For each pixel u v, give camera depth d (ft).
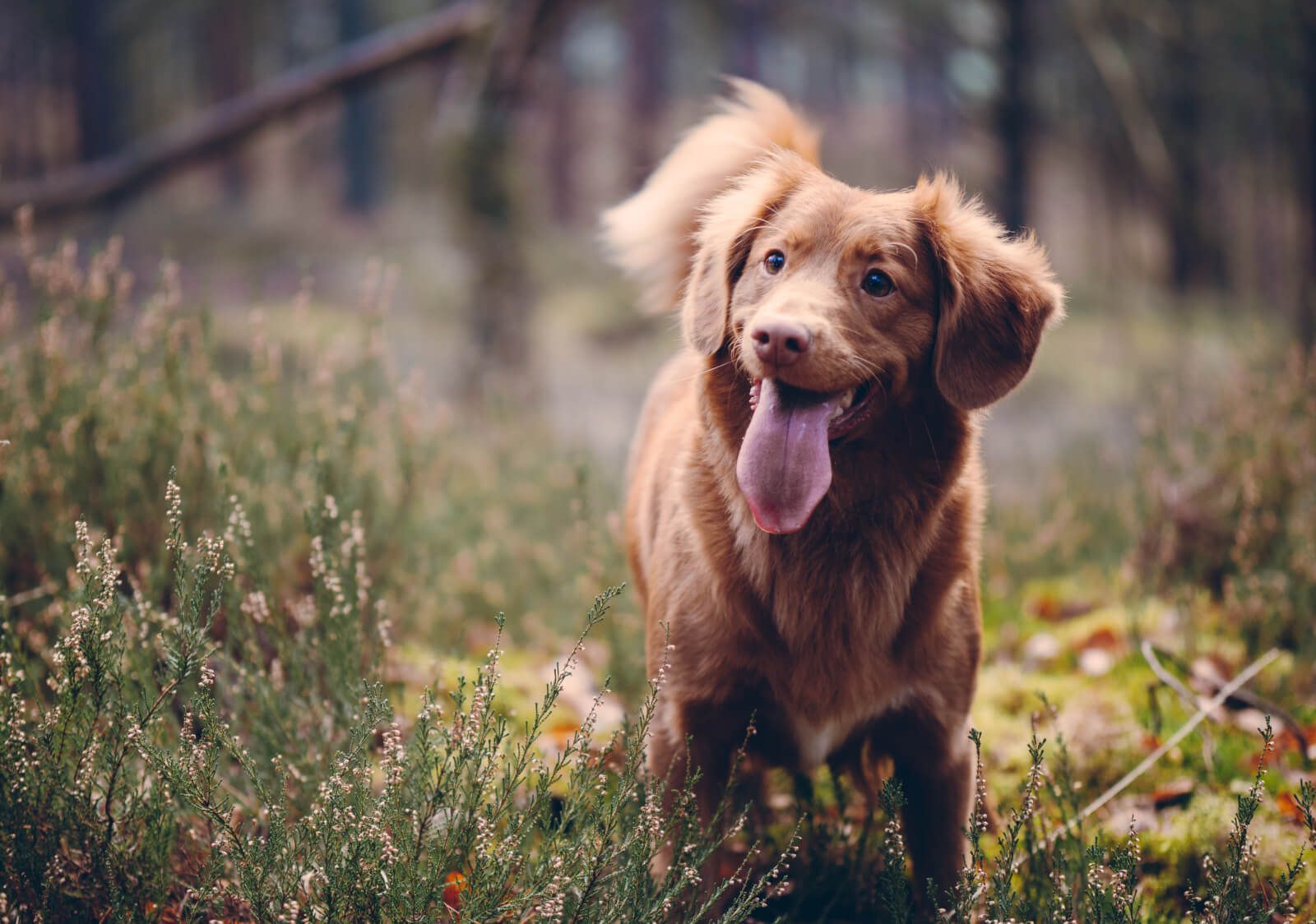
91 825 7.06
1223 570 13.96
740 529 8.51
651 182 12.30
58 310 11.50
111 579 7.25
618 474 20.21
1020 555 17.51
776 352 7.63
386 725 9.29
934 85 86.33
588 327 63.26
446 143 32.86
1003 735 11.55
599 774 7.59
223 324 34.99
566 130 89.92
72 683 7.09
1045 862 8.39
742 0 69.67
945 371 8.42
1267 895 8.11
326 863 6.77
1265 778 10.23
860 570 8.46
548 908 6.84
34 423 10.92
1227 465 14.38
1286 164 56.49
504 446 19.51
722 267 9.09
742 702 8.64
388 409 13.74
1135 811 10.03
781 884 7.90
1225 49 45.70
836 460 8.43
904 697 8.61
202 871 7.57
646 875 7.38
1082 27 42.78
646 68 84.23
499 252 33.06
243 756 7.00
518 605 14.76
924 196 8.89
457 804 7.45
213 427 11.91
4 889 6.81
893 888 7.33
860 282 8.36
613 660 11.86
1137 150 42.45
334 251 74.79
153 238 71.05
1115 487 19.35
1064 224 92.94
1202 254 49.44
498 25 32.24
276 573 11.16
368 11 93.30
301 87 31.50
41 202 30.30
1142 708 11.66
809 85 111.86
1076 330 55.83
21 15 76.95
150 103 91.20
